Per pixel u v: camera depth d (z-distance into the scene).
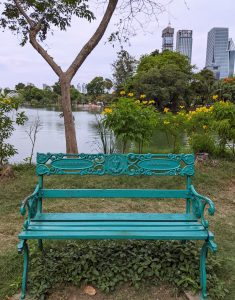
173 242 3.50
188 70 49.53
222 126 7.89
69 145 7.82
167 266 3.18
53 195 3.35
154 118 7.76
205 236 2.82
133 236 2.80
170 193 3.41
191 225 3.05
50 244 3.70
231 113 8.21
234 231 4.27
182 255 3.24
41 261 3.23
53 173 3.41
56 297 2.90
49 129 17.36
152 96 36.53
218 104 8.70
